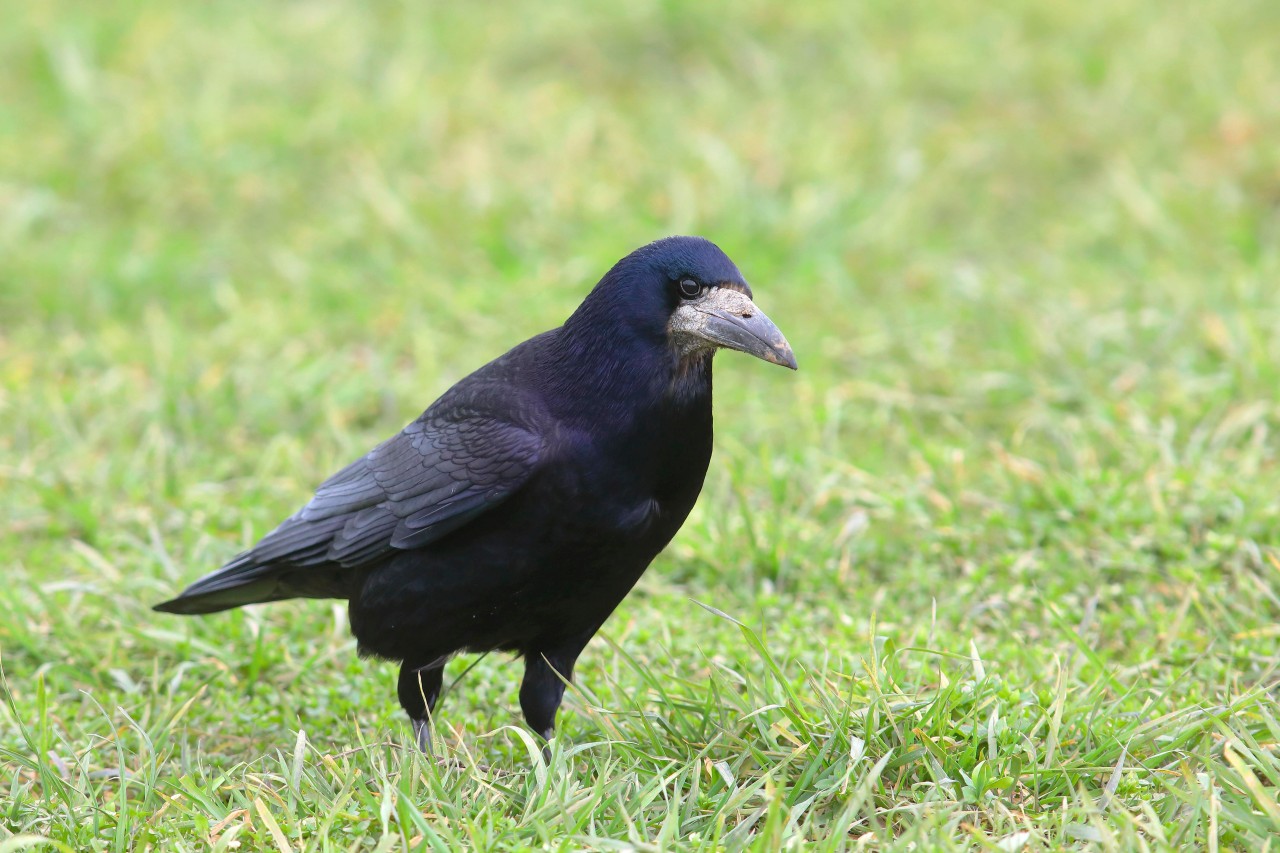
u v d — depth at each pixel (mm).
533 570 7367
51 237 16000
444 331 13977
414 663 7789
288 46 19484
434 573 7508
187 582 9805
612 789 6664
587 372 7266
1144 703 7578
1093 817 6223
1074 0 19656
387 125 17375
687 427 7309
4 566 10320
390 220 15688
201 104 17750
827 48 19188
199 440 12258
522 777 7199
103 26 19828
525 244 15477
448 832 6285
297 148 17156
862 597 9516
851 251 15227
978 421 12039
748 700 7477
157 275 15070
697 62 19156
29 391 12898
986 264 15016
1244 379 11438
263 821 6488
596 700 7930
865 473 10891
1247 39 18703
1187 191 15602
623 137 17203
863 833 6551
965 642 8547
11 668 8938
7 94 18719
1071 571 9383
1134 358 12320
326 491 8031
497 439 7289
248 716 8359
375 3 21250
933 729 6973
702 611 9414
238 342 13617
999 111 17781
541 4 20531
